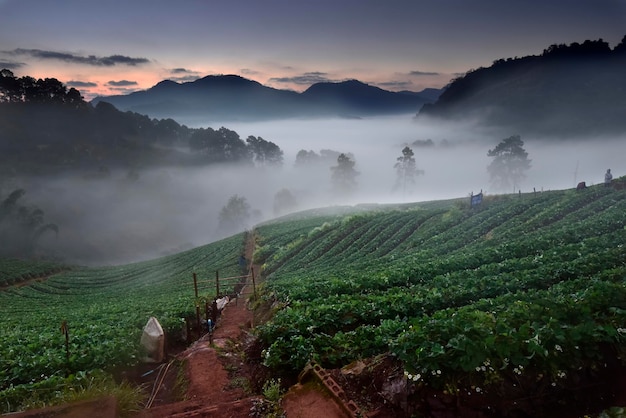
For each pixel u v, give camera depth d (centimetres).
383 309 1423
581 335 752
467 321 838
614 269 1498
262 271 5094
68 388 929
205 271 5856
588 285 1336
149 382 1253
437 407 695
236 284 4434
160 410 842
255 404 782
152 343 1427
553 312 869
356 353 1026
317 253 5109
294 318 1363
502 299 1302
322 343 1067
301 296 2042
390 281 2142
